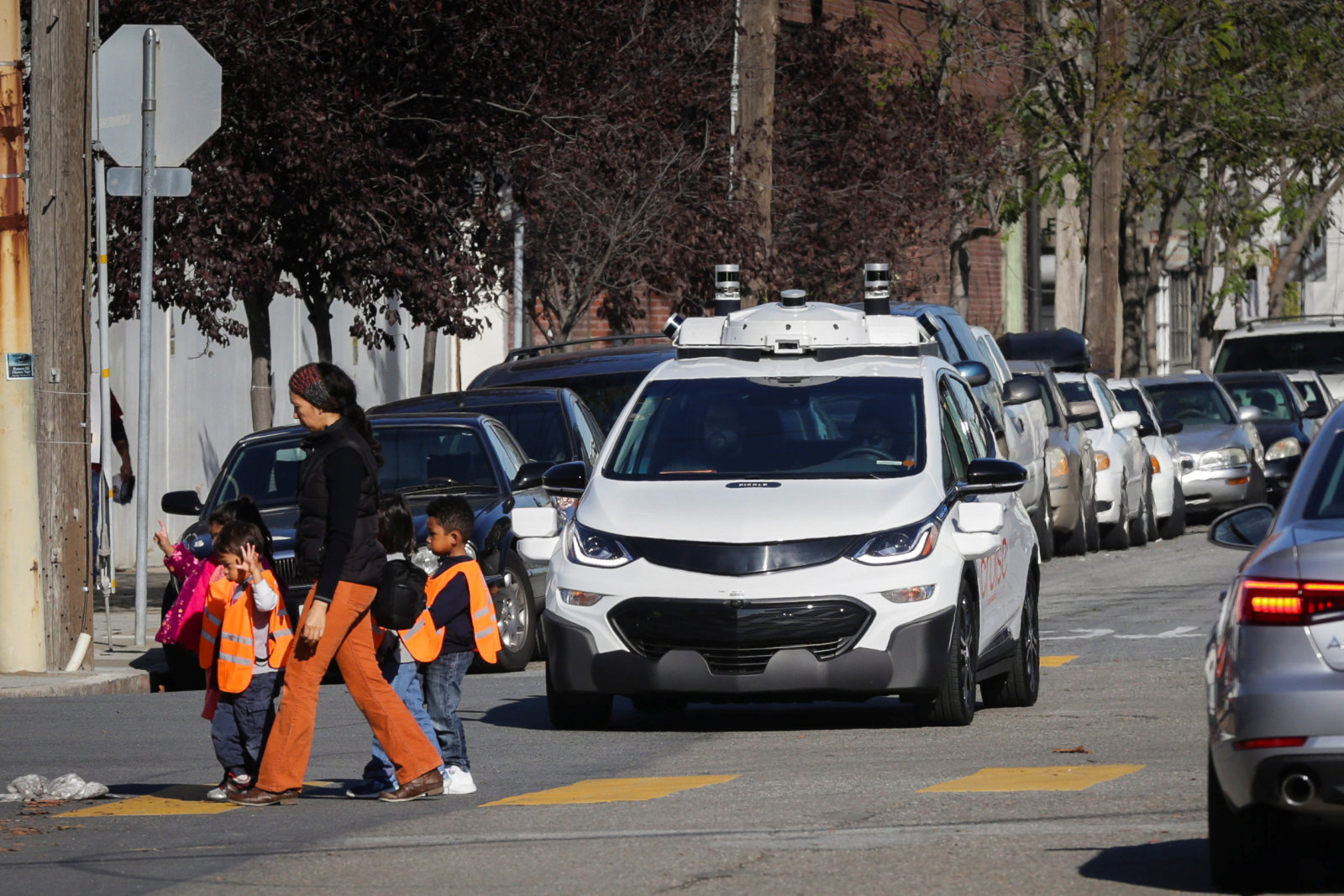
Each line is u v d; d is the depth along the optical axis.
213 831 27.16
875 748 33.91
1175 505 90.38
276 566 44.59
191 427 84.38
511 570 48.41
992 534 35.88
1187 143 121.38
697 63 81.00
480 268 64.50
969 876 22.61
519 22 59.44
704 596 34.50
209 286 56.47
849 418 38.25
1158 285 137.25
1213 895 21.56
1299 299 188.25
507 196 72.56
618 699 43.72
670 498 36.28
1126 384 92.06
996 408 61.97
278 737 29.08
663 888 22.38
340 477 27.89
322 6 56.25
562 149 66.00
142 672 47.72
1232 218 132.62
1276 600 20.42
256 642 29.19
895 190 93.44
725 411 38.78
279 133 55.78
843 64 96.31
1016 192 117.44
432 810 28.55
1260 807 20.69
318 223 58.38
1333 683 20.05
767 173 78.12
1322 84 118.19
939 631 34.69
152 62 49.72
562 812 27.98
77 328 47.91
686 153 76.19
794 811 27.38
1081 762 31.73
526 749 34.97
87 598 48.31
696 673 34.62
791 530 35.00
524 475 48.78
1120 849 24.09
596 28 68.00
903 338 42.00
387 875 23.53
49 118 47.31
